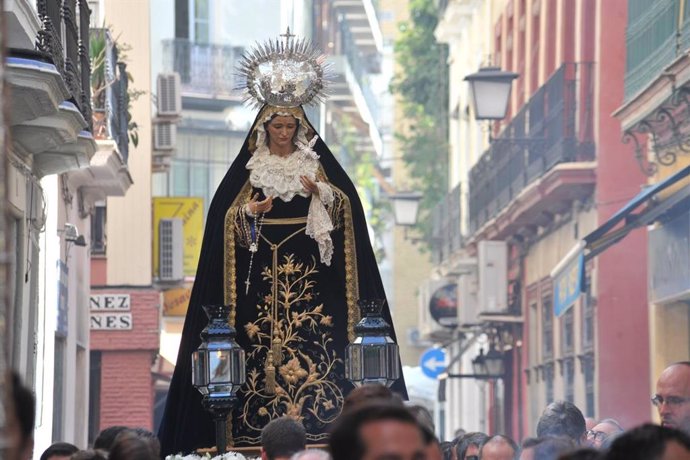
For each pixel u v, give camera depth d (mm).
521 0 57031
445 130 81812
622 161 40562
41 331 30859
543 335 50156
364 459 8445
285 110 17234
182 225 47594
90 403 45938
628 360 38719
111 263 45969
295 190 17281
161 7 61375
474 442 20297
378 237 98750
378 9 109500
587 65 42000
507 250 54781
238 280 17406
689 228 32469
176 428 17484
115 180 37188
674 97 31109
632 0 35438
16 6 22281
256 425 17453
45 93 22812
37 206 28312
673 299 34656
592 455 10062
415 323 105438
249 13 62875
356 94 95250
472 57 70062
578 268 40375
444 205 70812
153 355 46438
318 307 17469
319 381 17453
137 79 46531
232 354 16312
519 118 48344
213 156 62219
